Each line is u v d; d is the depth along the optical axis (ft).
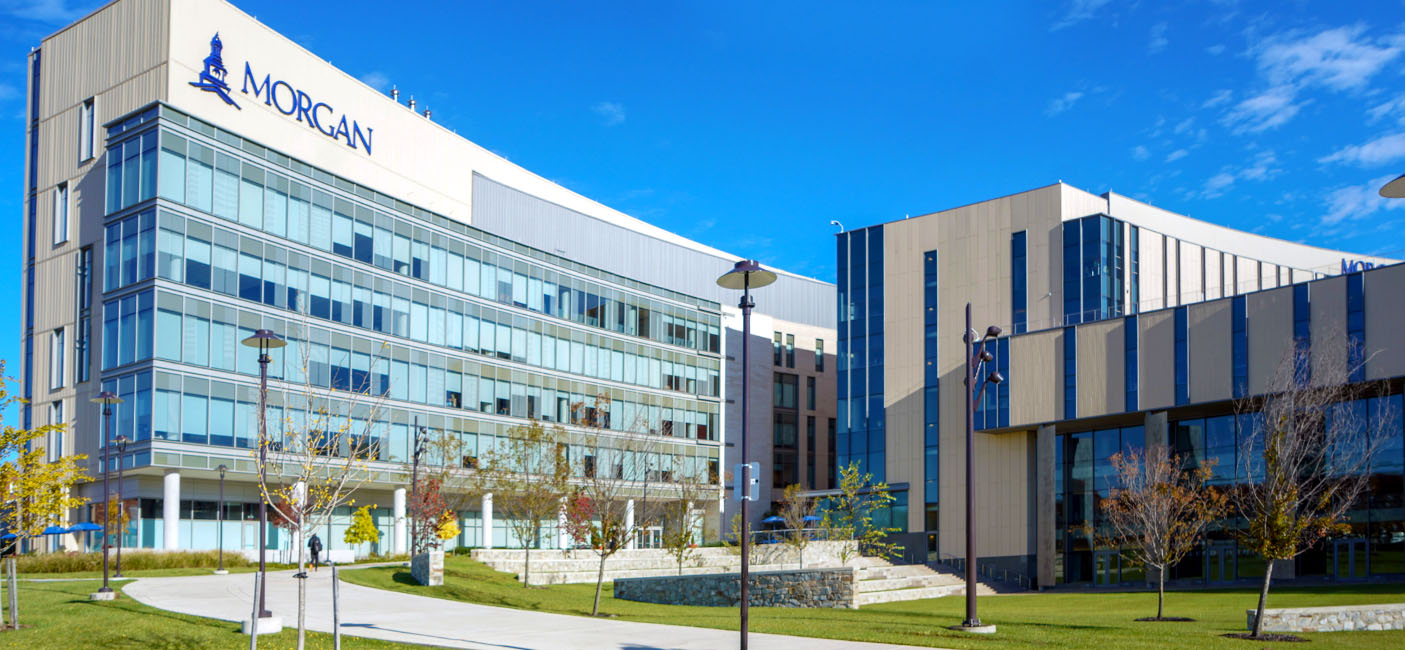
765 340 297.12
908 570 177.68
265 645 67.87
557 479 155.74
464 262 220.43
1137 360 167.53
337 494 68.28
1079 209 198.18
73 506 78.28
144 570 147.02
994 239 203.10
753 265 65.98
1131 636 76.84
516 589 128.36
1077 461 185.16
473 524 221.87
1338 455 137.08
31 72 200.23
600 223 266.16
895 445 211.82
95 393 175.22
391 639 71.82
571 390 241.76
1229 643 71.82
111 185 173.58
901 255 217.56
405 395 202.80
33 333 190.19
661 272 281.74
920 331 211.61
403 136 221.87
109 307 171.01
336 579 57.62
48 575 138.10
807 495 220.23
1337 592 123.75
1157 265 196.85
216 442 169.99
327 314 190.19
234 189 177.58
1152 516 106.22
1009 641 72.59
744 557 63.21
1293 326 149.07
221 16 186.09
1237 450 160.15
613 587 138.31
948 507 200.95
